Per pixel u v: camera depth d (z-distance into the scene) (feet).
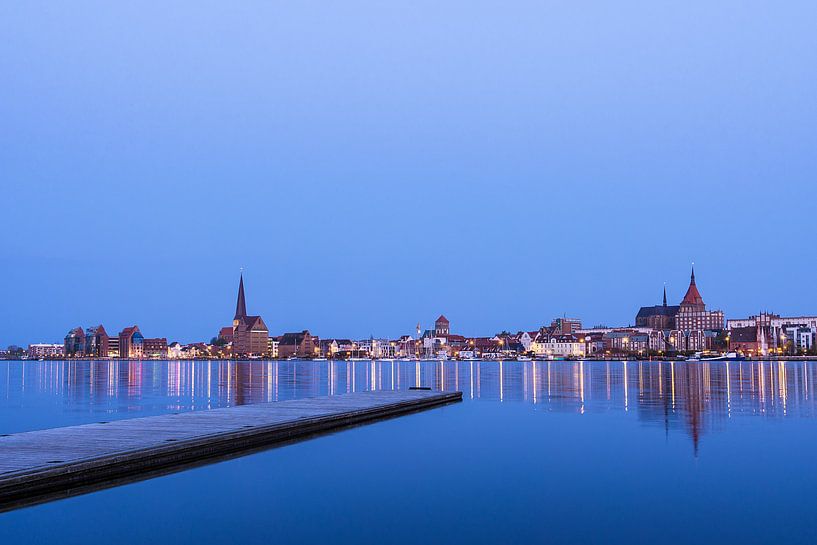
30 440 95.91
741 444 107.76
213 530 62.44
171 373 602.85
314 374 574.56
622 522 64.95
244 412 140.26
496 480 82.89
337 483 81.66
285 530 62.54
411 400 174.60
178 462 93.45
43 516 66.85
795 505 70.54
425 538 60.34
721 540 59.57
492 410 170.50
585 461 94.38
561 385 305.32
